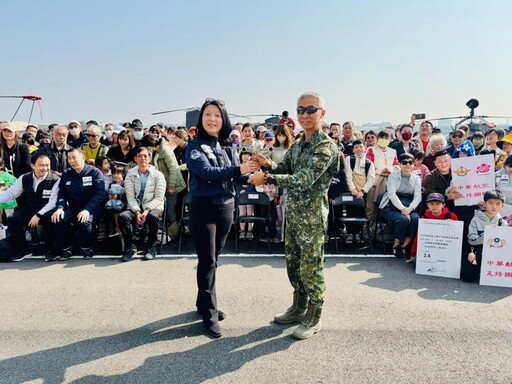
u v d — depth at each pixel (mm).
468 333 2965
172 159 5469
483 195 4582
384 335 2934
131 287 3844
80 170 4832
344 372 2475
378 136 6129
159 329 3021
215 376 2432
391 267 4508
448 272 4160
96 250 5109
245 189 5617
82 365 2543
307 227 2834
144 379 2400
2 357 2629
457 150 5293
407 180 5133
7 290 3756
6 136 5922
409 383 2367
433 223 4191
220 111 3025
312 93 2793
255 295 3670
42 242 5305
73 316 3225
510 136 5730
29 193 4828
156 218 4754
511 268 3863
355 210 5535
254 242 5539
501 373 2465
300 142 3010
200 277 3016
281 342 2838
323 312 3320
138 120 8383
